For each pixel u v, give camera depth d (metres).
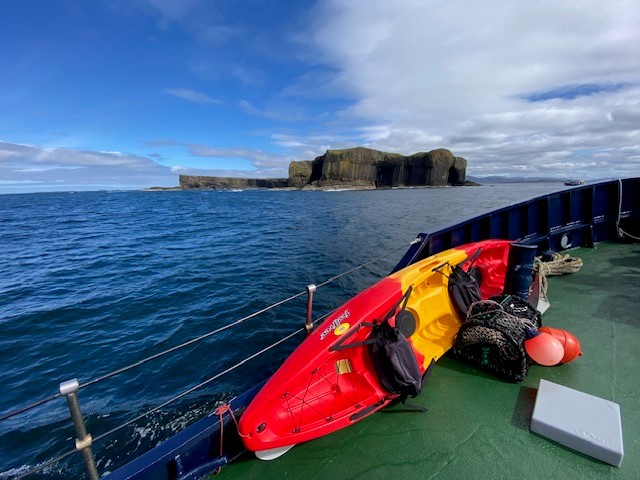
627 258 6.28
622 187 7.44
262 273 13.37
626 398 2.88
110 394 5.96
